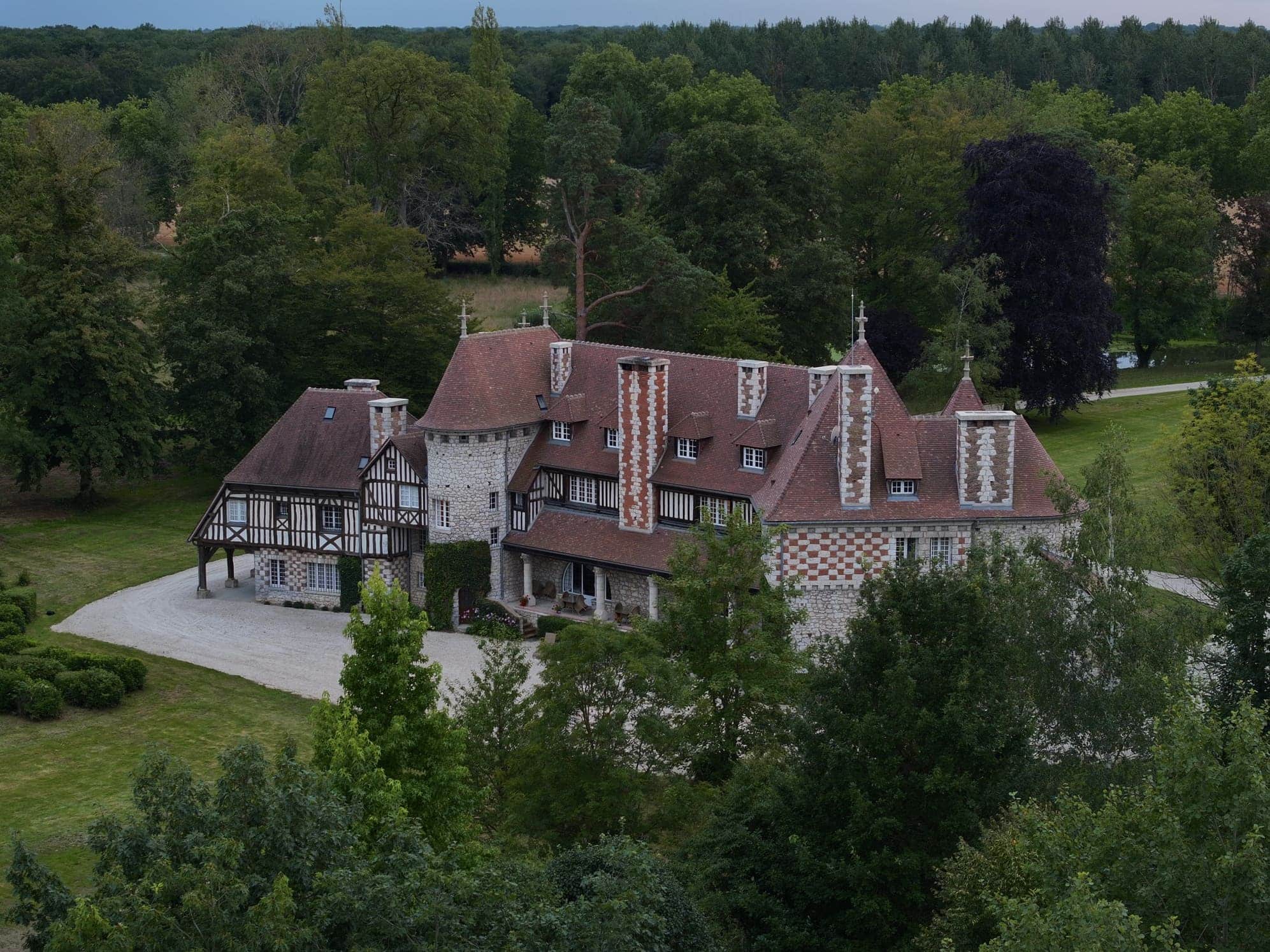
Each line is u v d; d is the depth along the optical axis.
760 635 57.72
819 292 119.62
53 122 159.75
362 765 44.41
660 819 52.16
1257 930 34.50
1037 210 115.88
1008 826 42.19
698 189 121.88
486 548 85.00
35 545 99.81
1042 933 32.84
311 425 90.00
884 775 45.62
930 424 76.12
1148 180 140.62
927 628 48.22
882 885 45.38
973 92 174.00
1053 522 74.31
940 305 131.00
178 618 86.62
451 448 83.69
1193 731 37.31
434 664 50.75
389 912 34.47
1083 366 117.31
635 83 195.25
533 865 40.41
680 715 56.38
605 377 85.81
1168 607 55.88
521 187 181.38
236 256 110.06
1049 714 51.03
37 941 34.81
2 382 105.25
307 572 89.19
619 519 82.62
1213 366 143.88
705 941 41.88
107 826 35.84
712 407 80.94
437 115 156.25
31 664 73.00
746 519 77.25
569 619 82.50
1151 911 35.34
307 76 185.12
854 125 148.50
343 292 112.00
